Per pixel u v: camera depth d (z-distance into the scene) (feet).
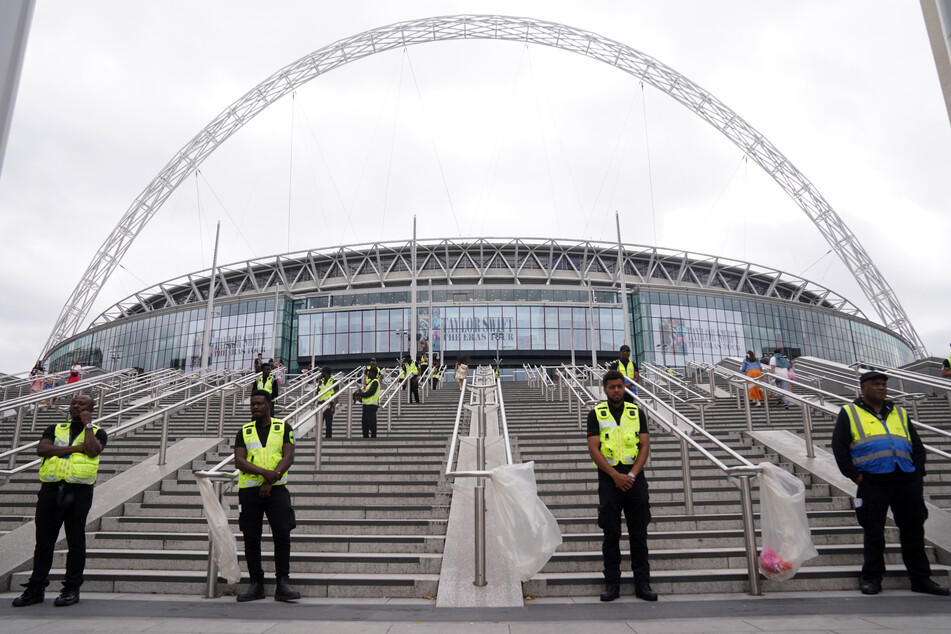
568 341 208.03
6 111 8.86
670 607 16.79
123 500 27.48
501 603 17.49
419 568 20.74
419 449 36.58
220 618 16.03
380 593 19.24
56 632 14.37
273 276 246.27
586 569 20.42
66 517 18.81
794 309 236.84
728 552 20.72
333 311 213.66
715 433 37.22
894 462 18.28
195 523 25.03
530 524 17.51
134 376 74.08
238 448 19.36
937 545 20.74
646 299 215.51
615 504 18.39
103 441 19.69
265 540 22.95
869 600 17.16
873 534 18.29
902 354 298.15
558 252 239.09
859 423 18.93
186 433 44.80
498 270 233.55
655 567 20.40
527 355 205.05
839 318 251.39
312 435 43.04
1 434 45.47
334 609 17.20
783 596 18.12
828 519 23.94
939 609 15.76
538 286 216.33
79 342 267.59
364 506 26.40
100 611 17.13
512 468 18.15
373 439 38.83
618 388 19.35
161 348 228.84
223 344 217.56
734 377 48.75
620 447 18.79
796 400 31.86
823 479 27.86
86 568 21.79
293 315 218.59
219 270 245.86
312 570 20.90
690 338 215.10
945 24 10.16
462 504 25.05
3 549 22.54
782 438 34.94
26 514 28.48
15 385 66.74
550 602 17.90
